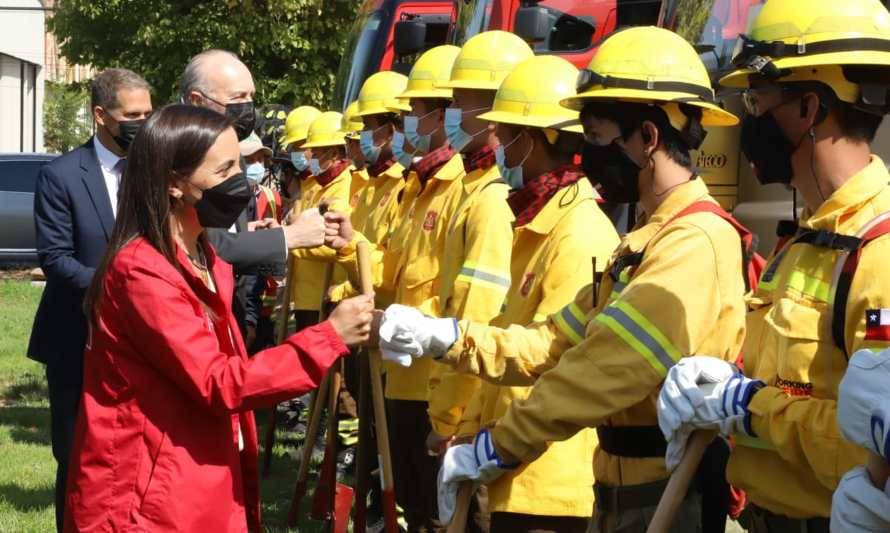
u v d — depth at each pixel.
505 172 3.59
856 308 2.37
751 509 2.69
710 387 2.54
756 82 2.57
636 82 2.78
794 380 2.47
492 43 4.31
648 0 8.09
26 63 36.56
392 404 4.82
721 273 2.71
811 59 2.46
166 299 2.75
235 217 2.95
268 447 6.93
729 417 2.51
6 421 8.66
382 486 4.56
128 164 2.87
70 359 4.47
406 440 4.79
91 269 4.39
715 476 2.88
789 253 2.58
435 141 4.91
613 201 2.95
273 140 11.12
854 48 2.46
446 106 4.88
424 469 4.76
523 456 2.88
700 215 2.76
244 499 3.09
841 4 2.50
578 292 3.17
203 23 21.27
